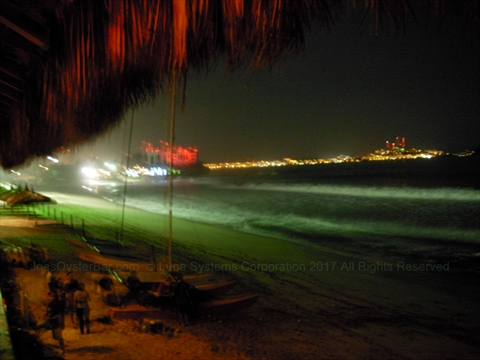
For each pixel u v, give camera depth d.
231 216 36.69
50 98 2.78
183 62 1.90
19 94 3.33
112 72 2.24
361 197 50.31
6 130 4.63
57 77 2.56
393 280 15.65
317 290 14.26
